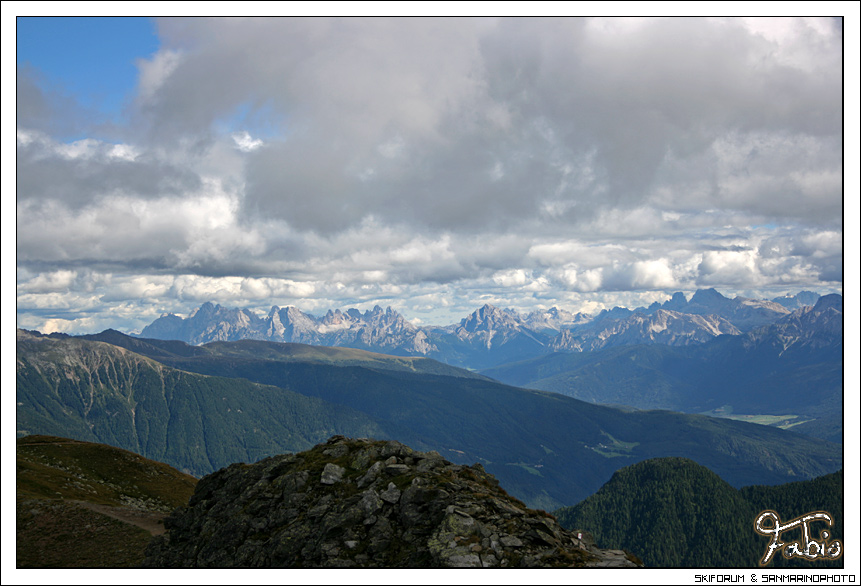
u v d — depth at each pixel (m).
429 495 51.69
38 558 81.44
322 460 66.31
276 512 58.47
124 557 79.56
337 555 47.94
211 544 59.56
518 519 47.41
